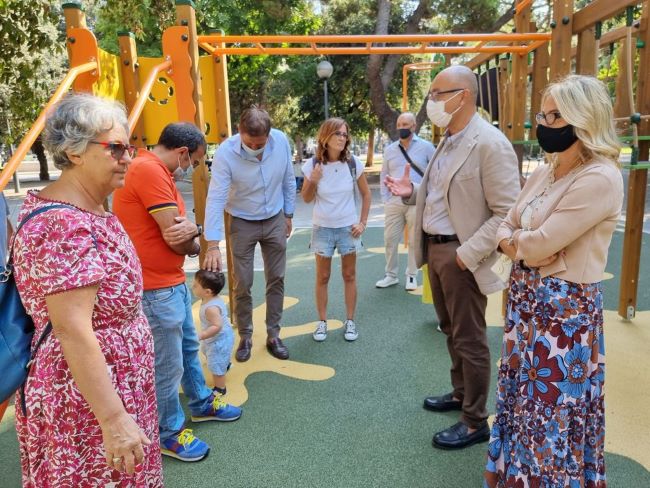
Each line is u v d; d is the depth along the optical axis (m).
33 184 22.08
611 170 1.59
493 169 2.11
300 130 19.73
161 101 3.68
